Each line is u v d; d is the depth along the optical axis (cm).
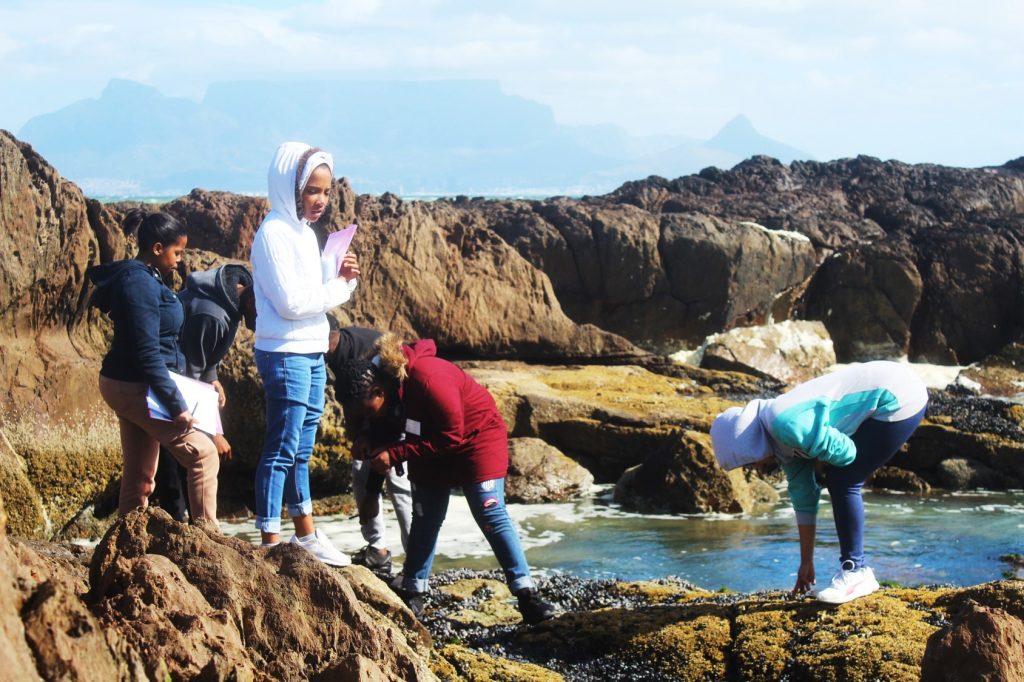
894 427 583
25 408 1004
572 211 1903
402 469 629
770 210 2064
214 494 609
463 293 1634
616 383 1510
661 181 2303
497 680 509
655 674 553
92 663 298
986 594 550
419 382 591
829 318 1956
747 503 1091
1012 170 2433
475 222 1866
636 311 1889
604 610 626
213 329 669
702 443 1122
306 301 584
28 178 1043
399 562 828
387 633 439
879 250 1930
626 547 927
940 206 2184
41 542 544
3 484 949
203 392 604
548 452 1220
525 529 1010
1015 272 1903
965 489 1211
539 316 1669
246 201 1612
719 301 1869
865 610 566
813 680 509
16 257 1027
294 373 595
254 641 392
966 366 1914
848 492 592
